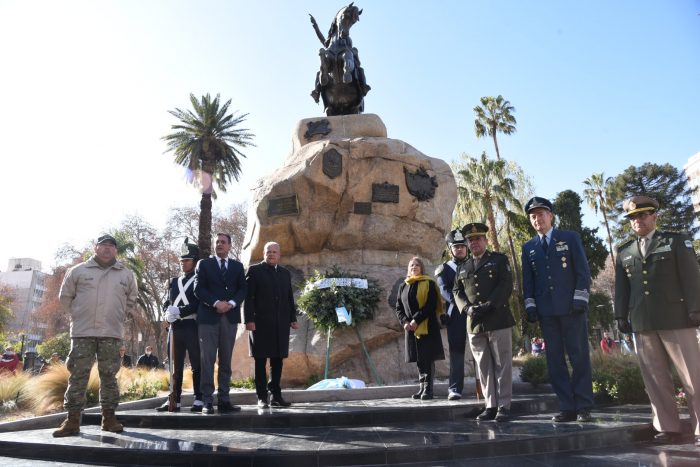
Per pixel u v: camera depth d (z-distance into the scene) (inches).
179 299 252.7
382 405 231.1
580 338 195.2
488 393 206.5
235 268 239.5
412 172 409.7
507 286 205.9
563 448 165.6
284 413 211.3
